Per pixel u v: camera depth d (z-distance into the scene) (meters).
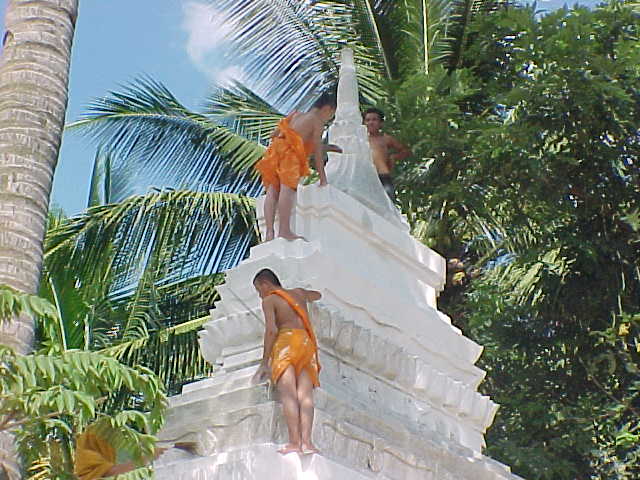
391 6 17.97
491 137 13.97
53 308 6.63
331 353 9.08
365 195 10.73
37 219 7.82
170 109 17.70
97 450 8.41
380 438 8.75
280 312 8.21
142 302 16.62
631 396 14.99
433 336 10.55
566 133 14.41
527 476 14.62
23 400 6.52
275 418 8.12
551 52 13.75
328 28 18.03
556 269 15.49
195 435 8.58
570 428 15.03
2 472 7.06
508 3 17.55
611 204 15.08
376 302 9.86
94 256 16.44
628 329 14.97
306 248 9.47
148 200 16.42
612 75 13.78
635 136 14.62
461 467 9.67
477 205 14.59
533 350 15.70
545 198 14.63
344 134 11.17
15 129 7.97
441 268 11.20
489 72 16.33
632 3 15.16
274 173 9.70
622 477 15.10
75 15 8.83
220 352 9.47
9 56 8.31
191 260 16.91
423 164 14.72
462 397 10.42
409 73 17.28
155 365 16.31
